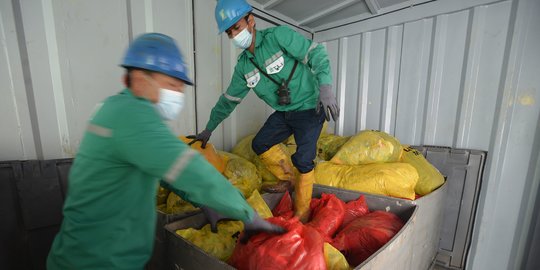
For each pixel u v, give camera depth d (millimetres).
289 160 1530
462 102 1684
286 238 680
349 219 1212
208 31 1703
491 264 1657
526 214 1515
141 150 434
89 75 1210
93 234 540
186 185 456
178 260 851
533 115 1452
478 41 1599
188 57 1600
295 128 1292
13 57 995
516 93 1495
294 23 2252
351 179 1478
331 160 1671
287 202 1392
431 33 1779
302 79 1202
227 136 1925
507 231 1587
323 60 1103
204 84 1719
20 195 972
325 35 2348
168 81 558
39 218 1019
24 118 1042
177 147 446
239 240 808
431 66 1786
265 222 682
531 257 1529
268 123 1400
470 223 1693
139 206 570
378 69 2064
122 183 522
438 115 1806
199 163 456
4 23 970
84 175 517
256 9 1918
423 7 1771
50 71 1085
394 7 1905
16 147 1032
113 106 487
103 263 545
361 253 992
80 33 1163
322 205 1284
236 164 1431
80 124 1197
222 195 483
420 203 1190
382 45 2025
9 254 947
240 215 527
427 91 1828
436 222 1473
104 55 1252
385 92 2020
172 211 1168
